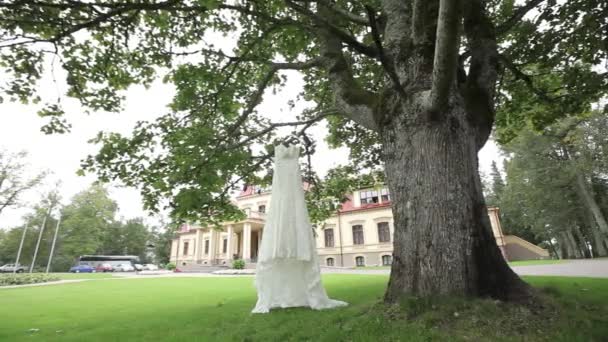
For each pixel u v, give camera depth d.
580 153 27.12
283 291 5.88
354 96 5.50
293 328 4.07
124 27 5.94
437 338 2.97
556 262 20.53
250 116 8.70
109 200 56.25
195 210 7.24
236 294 10.09
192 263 46.00
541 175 28.59
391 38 5.27
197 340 3.98
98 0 5.41
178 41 7.27
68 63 6.40
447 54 3.18
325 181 11.46
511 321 3.16
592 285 6.93
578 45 7.41
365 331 3.34
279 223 5.70
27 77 5.92
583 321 3.27
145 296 10.59
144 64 7.17
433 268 3.78
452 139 4.22
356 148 11.38
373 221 35.25
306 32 6.50
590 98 7.97
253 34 7.39
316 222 11.38
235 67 6.95
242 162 7.49
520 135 28.19
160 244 73.81
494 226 31.95
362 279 12.83
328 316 4.47
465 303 3.41
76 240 52.41
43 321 6.54
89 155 6.76
